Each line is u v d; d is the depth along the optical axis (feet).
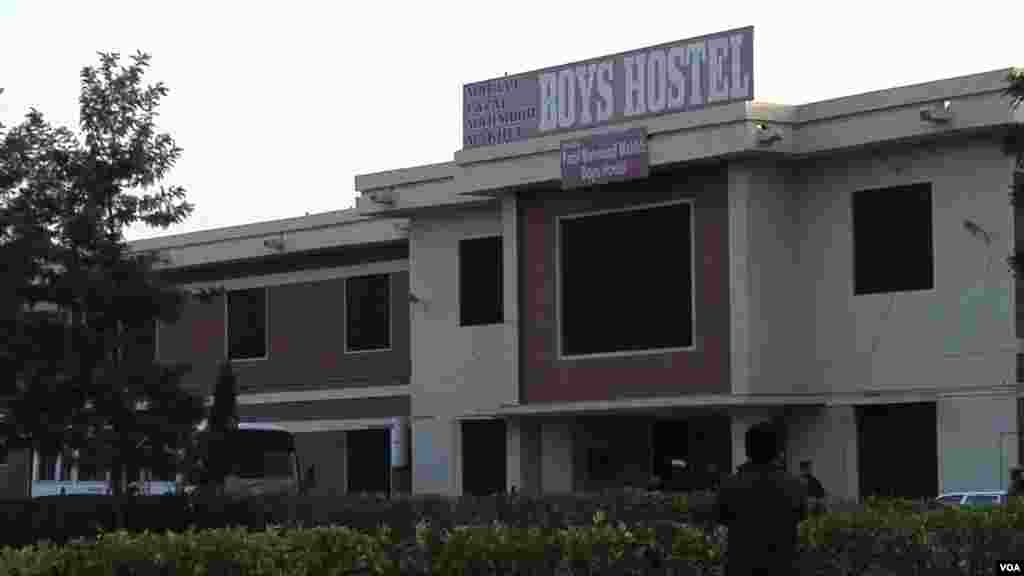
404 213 117.91
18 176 77.97
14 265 76.43
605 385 101.65
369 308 127.24
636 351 100.22
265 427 105.19
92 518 73.31
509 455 109.09
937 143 91.56
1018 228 88.69
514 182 104.88
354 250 128.36
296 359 132.36
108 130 78.23
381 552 35.76
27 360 76.07
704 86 95.81
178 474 79.15
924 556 46.32
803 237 97.19
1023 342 88.53
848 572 45.27
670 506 63.98
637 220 100.89
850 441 94.32
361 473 126.31
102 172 77.87
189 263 138.10
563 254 104.73
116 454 75.92
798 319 96.94
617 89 100.27
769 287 95.76
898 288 92.99
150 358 79.00
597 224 103.09
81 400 76.64
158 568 33.40
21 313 76.84
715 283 96.32
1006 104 86.48
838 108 93.56
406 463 121.08
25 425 76.07
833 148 93.76
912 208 92.68
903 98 90.79
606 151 99.09
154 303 77.92
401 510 71.20
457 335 115.55
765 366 94.89
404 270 124.77
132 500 74.38
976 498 76.28
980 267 89.40
